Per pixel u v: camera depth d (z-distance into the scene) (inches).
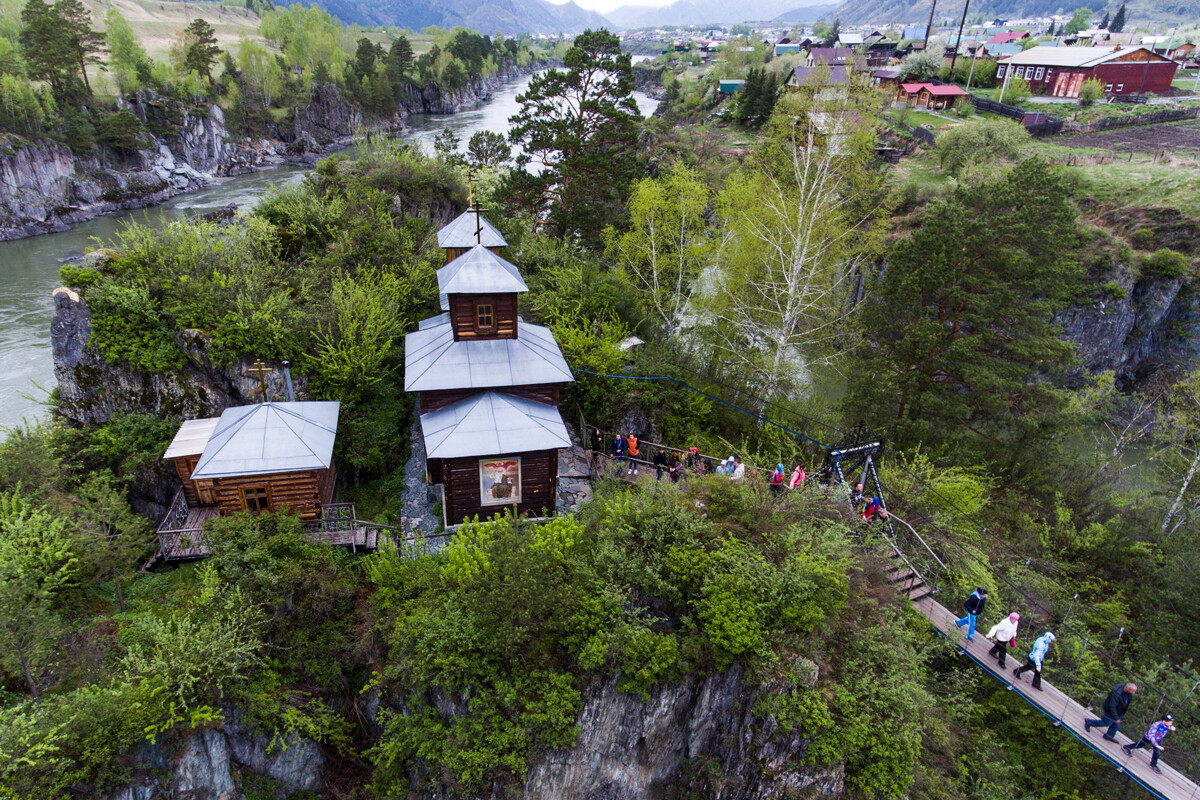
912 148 2962.6
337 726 790.5
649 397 1232.2
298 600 819.4
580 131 1791.3
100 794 626.2
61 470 950.4
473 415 934.4
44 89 3491.6
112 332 1045.2
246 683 740.7
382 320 1194.6
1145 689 882.8
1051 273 1207.6
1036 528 1220.5
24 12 3452.3
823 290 1556.3
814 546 779.4
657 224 1658.5
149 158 3880.4
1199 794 660.1
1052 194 1213.1
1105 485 1378.0
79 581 789.9
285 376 1083.3
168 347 1067.9
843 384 1883.6
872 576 834.2
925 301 1326.3
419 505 1031.0
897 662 739.4
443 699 744.3
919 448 1256.8
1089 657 937.5
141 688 661.3
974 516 1175.0
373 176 1616.6
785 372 1460.4
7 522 745.0
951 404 1280.8
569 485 1076.5
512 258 1549.0
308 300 1192.8
